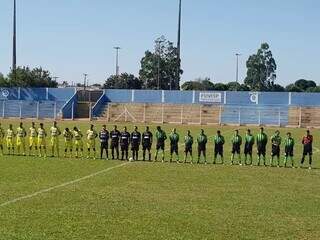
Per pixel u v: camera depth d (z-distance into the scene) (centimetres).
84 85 12975
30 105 9038
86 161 3631
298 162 3834
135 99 9000
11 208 1998
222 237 1648
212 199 2261
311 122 8219
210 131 6706
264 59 14312
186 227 1764
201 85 12575
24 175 2867
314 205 2156
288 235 1683
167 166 3419
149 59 13912
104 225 1772
